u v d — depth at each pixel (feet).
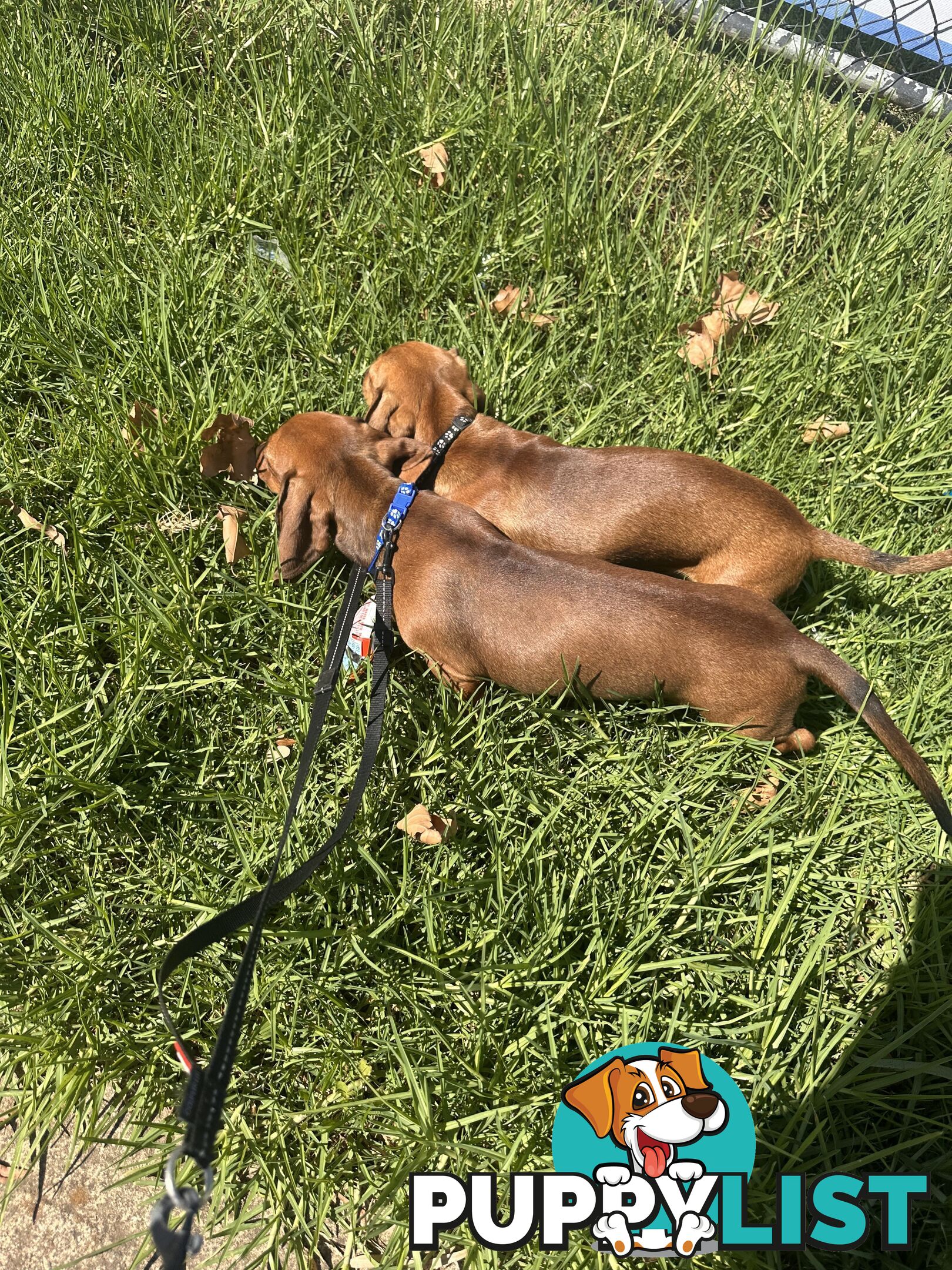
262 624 2.75
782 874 2.45
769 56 4.37
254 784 2.49
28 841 2.35
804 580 3.04
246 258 3.47
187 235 3.40
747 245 3.92
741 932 2.43
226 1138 2.10
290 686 2.62
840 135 4.18
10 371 3.11
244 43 4.03
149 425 2.99
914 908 2.45
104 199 3.51
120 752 2.48
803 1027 2.21
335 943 2.29
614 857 2.42
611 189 3.89
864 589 3.03
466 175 3.81
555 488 2.79
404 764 2.57
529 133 3.86
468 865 2.42
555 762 2.59
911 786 2.62
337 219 3.63
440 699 2.72
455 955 2.26
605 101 4.01
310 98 3.82
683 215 3.97
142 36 3.98
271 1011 2.19
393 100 3.84
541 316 3.46
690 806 2.50
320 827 2.41
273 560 2.81
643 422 3.31
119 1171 2.09
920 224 3.85
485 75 4.07
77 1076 2.10
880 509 3.25
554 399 3.34
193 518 2.93
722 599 2.49
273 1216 2.03
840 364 3.49
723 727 2.56
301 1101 2.14
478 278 3.52
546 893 2.33
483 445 2.88
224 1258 2.01
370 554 2.71
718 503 2.71
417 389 3.01
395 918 2.25
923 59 4.36
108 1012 2.21
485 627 2.51
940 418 3.38
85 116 3.71
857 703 2.40
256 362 3.21
